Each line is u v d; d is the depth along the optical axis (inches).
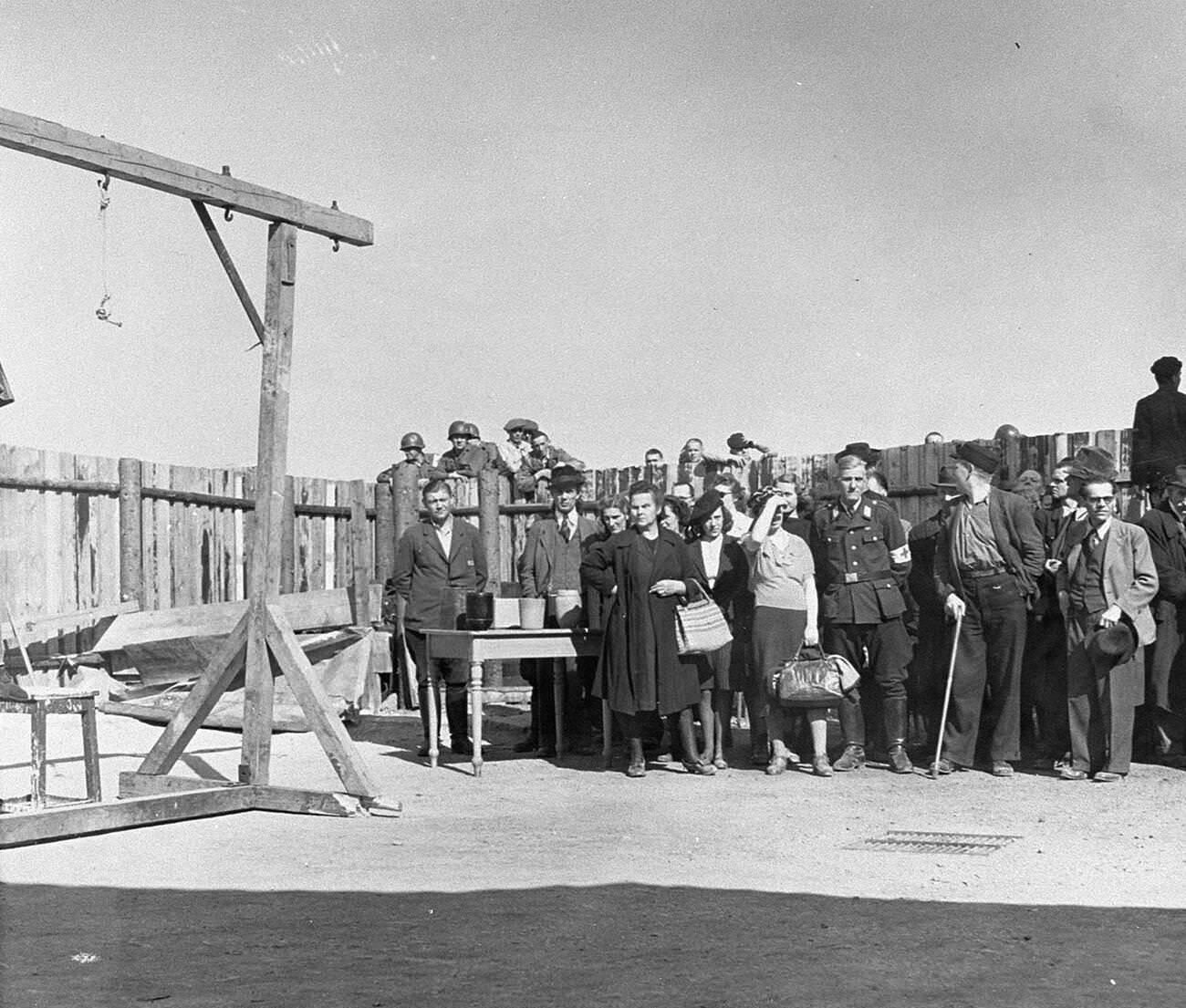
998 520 398.6
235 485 612.1
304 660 351.3
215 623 560.7
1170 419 463.2
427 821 331.3
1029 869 270.7
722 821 328.2
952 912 231.1
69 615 519.2
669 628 399.5
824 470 561.9
